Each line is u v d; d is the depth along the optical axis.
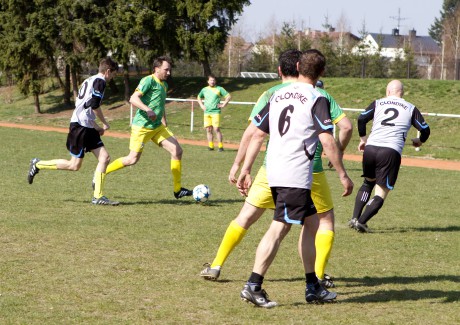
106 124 12.95
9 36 46.19
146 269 8.21
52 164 13.30
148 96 13.44
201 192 13.32
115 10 44.69
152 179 17.30
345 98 37.78
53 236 9.90
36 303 6.67
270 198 7.55
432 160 26.12
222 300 7.01
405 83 37.78
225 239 7.72
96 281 7.57
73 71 47.12
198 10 43.72
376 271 8.54
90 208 12.54
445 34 98.44
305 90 6.67
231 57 88.19
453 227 11.80
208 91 26.19
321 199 7.41
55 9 44.72
